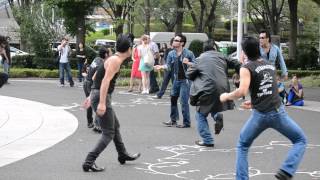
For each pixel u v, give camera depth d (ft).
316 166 30.17
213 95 35.14
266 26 187.32
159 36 136.67
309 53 141.69
